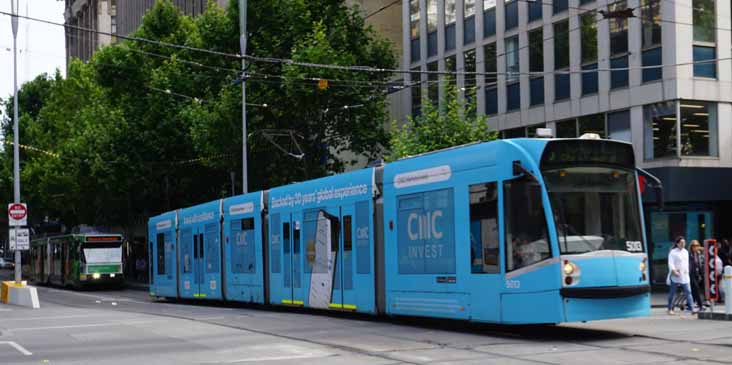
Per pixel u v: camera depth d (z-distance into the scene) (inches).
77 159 2069.4
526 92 1393.9
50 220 3147.1
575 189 583.8
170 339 641.0
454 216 650.8
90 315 940.6
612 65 1222.3
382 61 1642.5
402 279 712.4
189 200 2097.7
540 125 1362.0
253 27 1615.4
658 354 504.7
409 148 1262.3
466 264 634.8
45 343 636.7
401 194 720.3
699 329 660.7
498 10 1454.2
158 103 1857.8
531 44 1386.6
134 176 1939.0
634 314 588.7
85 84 2517.2
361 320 783.1
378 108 1604.3
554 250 565.3
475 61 1520.7
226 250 1087.0
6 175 2805.1
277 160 1630.2
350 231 795.4
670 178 1118.4
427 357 504.1
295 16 1604.3
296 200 904.9
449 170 659.4
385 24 2033.7
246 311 973.8
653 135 1162.6
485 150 622.8
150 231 1427.2
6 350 594.9
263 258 978.7
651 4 1160.2
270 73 1588.3
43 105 2992.1
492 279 607.8
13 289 1283.2
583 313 566.6
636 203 607.2
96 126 2039.9
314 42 1502.2
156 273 1382.9
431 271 675.4
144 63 1930.4
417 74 1692.9
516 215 590.9
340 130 1606.8
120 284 1995.6
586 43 1270.9
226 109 1551.4
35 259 2519.7
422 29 1673.2
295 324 748.6
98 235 1969.7
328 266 832.3
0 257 4357.8
